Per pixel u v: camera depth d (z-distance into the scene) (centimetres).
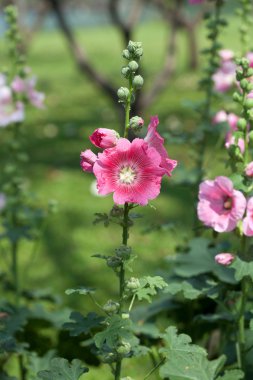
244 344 277
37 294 396
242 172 246
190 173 386
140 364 389
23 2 1280
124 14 1161
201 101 396
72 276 541
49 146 990
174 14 907
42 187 770
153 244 601
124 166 206
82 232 635
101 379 372
